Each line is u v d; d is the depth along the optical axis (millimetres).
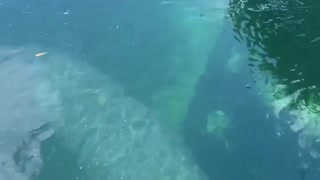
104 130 13273
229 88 14266
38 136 13094
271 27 16453
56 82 15000
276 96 13695
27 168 12086
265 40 15984
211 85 14492
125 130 13258
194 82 14727
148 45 16422
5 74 15297
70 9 18297
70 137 13070
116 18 17734
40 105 14141
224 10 17766
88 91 14672
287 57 15125
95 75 15305
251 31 16453
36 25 17516
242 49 15750
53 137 13070
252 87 14172
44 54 16156
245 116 13211
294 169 11648
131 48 16344
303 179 11398
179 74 15125
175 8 18141
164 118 13578
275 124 12836
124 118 13664
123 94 14523
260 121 12992
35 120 13617
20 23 17641
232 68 15016
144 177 11914
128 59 15875
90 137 13062
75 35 16984
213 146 12516
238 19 17109
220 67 15164
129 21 17547
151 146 12727
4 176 11844
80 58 15984
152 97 14352
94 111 13922
